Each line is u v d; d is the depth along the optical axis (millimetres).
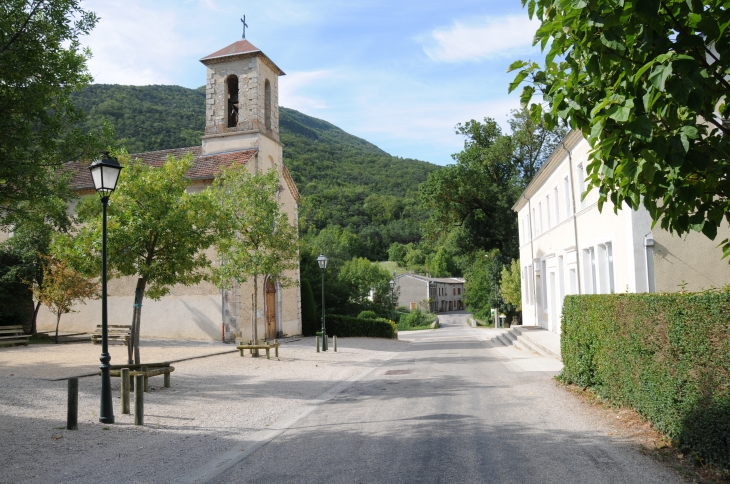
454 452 6242
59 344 21328
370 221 103375
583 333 10047
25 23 8836
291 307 30078
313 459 6199
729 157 4258
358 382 13422
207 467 6035
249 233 19703
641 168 4238
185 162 13078
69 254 11875
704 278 13586
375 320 33219
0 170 8352
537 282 29562
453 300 106688
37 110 8953
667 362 6309
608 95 4379
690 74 3596
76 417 7809
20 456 6336
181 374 14258
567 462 5715
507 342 25953
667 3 4098
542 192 27062
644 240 13852
